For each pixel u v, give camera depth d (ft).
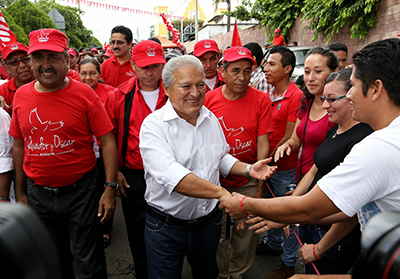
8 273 1.24
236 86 6.88
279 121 8.91
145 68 7.54
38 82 6.54
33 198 6.81
